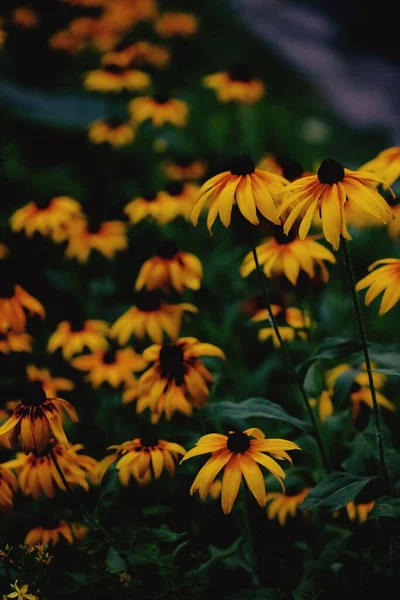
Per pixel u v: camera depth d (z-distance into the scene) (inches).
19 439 35.6
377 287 35.8
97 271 56.9
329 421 40.4
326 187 33.2
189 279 44.2
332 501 34.5
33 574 35.0
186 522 42.3
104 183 75.4
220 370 48.3
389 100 151.9
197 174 62.1
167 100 61.6
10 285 43.6
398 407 47.8
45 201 50.9
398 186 50.6
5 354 43.2
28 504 40.6
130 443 37.9
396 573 36.1
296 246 40.1
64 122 80.9
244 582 39.4
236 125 87.4
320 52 170.6
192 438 43.4
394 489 35.7
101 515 39.6
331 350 35.3
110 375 44.3
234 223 49.0
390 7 197.3
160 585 36.4
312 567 36.6
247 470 32.5
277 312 43.4
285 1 208.1
